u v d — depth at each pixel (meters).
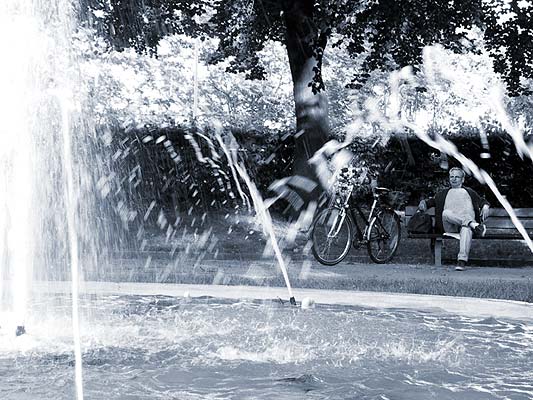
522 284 9.01
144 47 19.11
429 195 16.11
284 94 27.23
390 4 15.55
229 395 3.74
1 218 7.04
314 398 3.68
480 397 3.72
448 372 4.30
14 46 7.21
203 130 19.47
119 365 4.47
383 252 13.53
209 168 18.75
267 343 5.11
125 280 9.37
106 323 5.87
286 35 16.22
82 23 18.05
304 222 15.77
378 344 5.10
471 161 15.90
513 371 4.34
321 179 15.80
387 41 16.33
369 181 15.91
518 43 16.75
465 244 12.14
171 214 18.53
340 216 12.90
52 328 5.68
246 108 26.58
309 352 4.85
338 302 7.06
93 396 3.71
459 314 6.43
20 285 6.51
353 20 16.44
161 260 13.29
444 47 18.23
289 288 7.46
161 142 19.08
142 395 3.74
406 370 4.35
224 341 5.18
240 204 18.47
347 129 17.89
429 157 16.11
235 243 15.93
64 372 4.26
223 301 7.07
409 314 6.42
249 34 18.61
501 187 15.76
